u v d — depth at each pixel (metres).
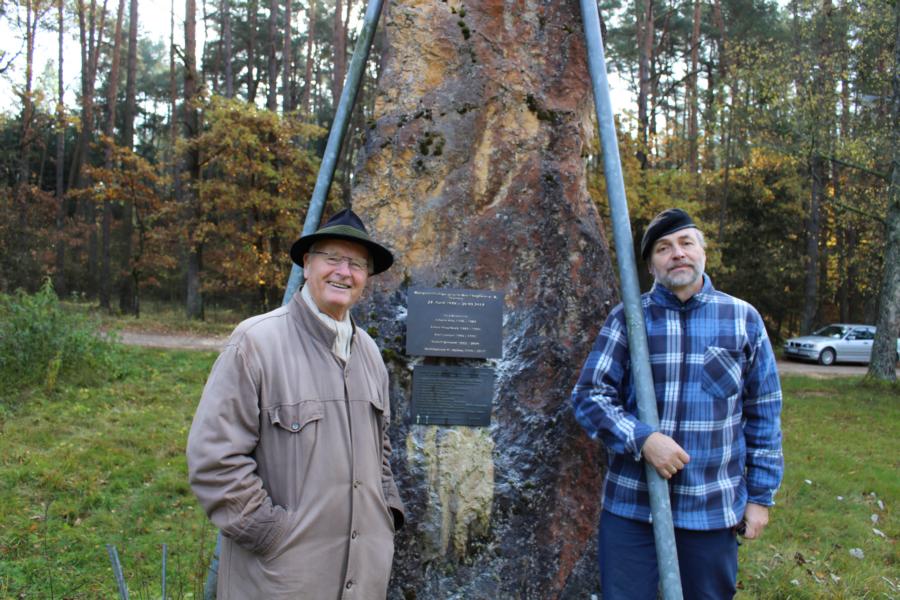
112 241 31.25
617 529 2.43
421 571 2.83
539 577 2.87
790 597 4.10
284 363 2.06
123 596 2.62
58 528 4.79
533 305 2.97
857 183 21.22
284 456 2.02
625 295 2.49
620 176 2.69
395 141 3.05
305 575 1.96
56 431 7.28
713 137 21.61
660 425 2.35
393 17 3.16
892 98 15.23
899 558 4.95
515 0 3.12
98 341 10.35
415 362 2.91
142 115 40.78
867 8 15.38
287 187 19.86
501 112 3.06
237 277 20.89
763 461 2.37
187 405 8.91
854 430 9.79
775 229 25.81
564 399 2.96
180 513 5.31
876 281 25.67
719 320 2.37
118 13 26.45
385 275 2.97
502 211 3.01
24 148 26.50
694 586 2.36
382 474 2.34
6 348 9.08
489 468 2.87
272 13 28.31
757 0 26.88
